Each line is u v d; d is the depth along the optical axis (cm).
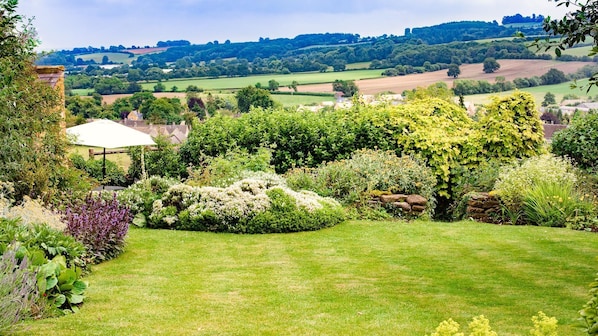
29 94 989
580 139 1352
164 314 579
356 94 1570
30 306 536
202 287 684
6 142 910
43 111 1038
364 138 1430
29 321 543
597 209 1059
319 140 1431
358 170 1218
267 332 532
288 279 721
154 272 755
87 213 877
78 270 625
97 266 785
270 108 1557
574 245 873
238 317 573
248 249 888
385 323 556
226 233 1005
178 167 1515
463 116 1594
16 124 924
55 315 571
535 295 642
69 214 812
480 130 1410
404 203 1154
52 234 693
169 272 757
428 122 1459
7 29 934
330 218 1037
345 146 1425
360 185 1192
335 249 879
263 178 1186
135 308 597
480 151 1377
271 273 751
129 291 662
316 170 1279
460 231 990
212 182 1202
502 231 987
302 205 1026
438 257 822
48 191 967
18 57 963
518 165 1241
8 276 504
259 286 689
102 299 629
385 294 655
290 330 537
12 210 755
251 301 628
